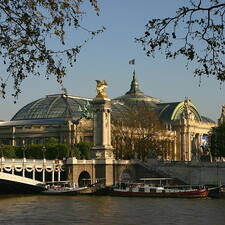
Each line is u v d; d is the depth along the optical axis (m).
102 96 140.88
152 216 79.25
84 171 136.25
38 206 92.75
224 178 134.00
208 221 74.19
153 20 24.92
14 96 28.06
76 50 27.94
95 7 26.39
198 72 25.77
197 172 137.88
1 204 96.50
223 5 24.38
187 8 24.64
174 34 24.84
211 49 25.34
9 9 27.03
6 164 115.56
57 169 128.75
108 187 121.56
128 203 100.12
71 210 86.44
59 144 166.00
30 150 166.38
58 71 27.92
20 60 27.67
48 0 27.34
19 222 71.81
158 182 142.00
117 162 140.38
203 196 114.88
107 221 73.38
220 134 159.25
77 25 27.91
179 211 86.19
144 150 178.12
